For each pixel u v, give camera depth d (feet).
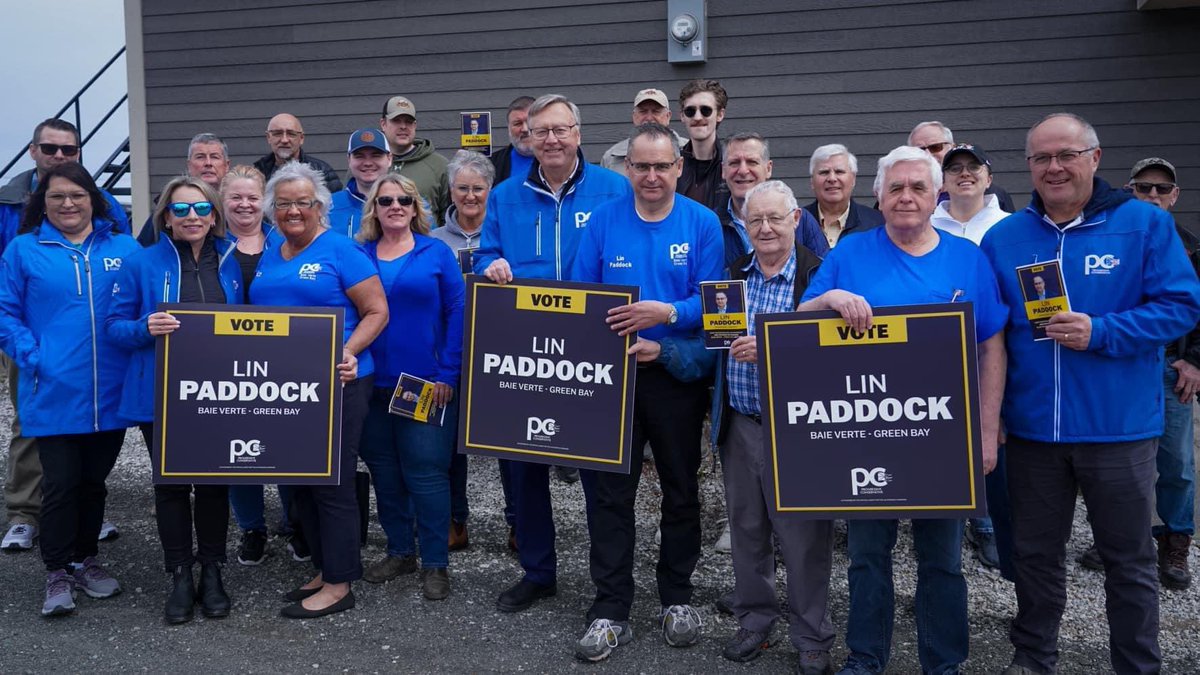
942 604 11.03
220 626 13.51
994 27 24.11
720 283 11.48
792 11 25.21
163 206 13.61
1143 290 10.43
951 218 14.89
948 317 10.46
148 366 13.82
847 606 13.88
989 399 10.77
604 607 12.64
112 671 12.18
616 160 19.34
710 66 25.85
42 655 12.63
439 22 27.58
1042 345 10.68
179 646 12.89
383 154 17.30
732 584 14.75
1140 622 10.72
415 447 14.19
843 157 15.46
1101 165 23.82
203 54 29.48
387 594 14.53
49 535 13.89
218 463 13.15
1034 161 10.54
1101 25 23.49
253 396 13.14
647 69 26.17
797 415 10.90
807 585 11.67
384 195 14.25
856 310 10.56
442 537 14.44
